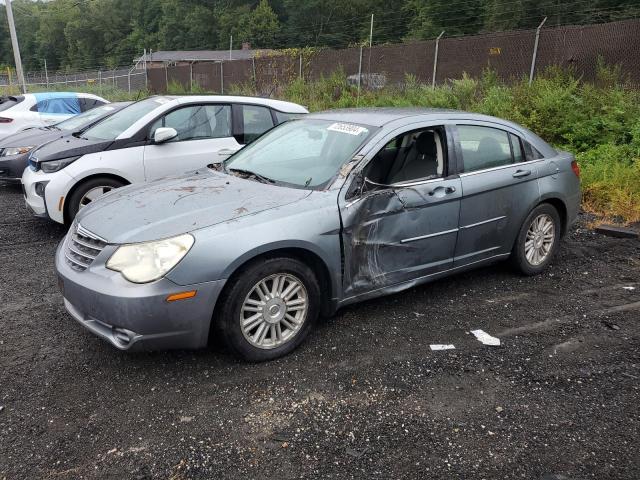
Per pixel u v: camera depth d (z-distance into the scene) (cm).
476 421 301
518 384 337
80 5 8794
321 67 1978
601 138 952
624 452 277
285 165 431
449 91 1348
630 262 553
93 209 390
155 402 318
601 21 2736
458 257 448
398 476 260
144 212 362
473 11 3562
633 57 1123
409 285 423
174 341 329
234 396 323
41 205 642
